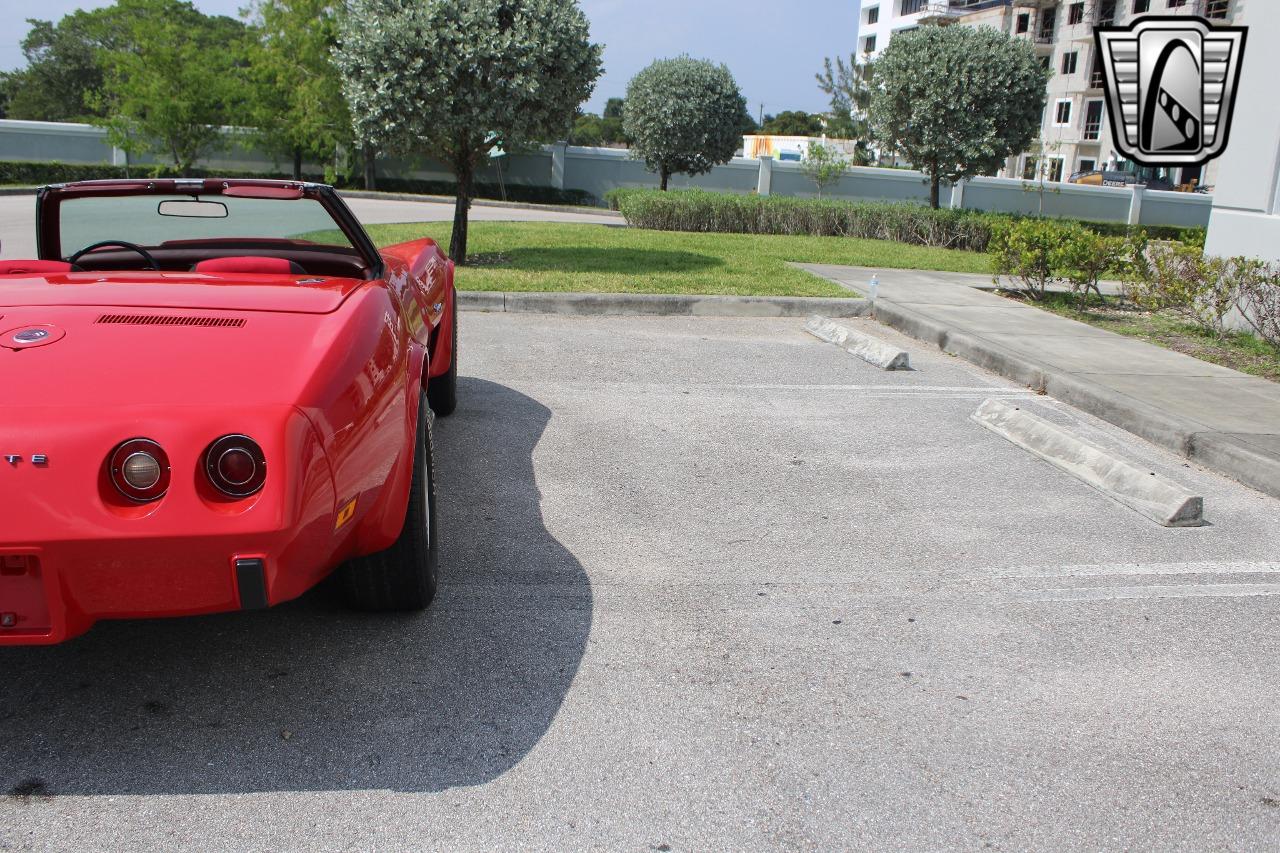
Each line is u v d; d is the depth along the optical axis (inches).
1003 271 439.2
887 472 200.8
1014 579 151.4
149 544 87.0
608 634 128.4
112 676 114.4
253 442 89.5
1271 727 111.8
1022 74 748.6
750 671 120.2
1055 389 267.3
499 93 425.7
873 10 2829.7
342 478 99.0
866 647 127.6
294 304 115.5
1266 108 338.3
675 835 89.4
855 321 377.7
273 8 1141.1
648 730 106.4
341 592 138.9
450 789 95.1
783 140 1996.8
